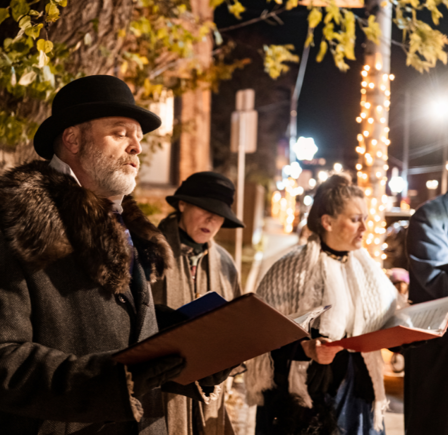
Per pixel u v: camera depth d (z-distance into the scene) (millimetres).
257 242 16219
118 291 1538
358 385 2521
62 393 1322
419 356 2951
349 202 2627
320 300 2611
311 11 3773
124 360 1368
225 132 24688
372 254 4715
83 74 2814
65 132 1696
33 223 1436
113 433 1576
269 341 1452
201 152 9508
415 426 2947
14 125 2598
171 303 2574
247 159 28125
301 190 18125
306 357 2473
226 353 1467
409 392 3078
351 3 3896
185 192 2803
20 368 1325
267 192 33250
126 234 1706
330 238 2719
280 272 2689
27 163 1614
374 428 2547
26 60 2348
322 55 3906
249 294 1267
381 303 2623
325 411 2416
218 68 5434
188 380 1620
